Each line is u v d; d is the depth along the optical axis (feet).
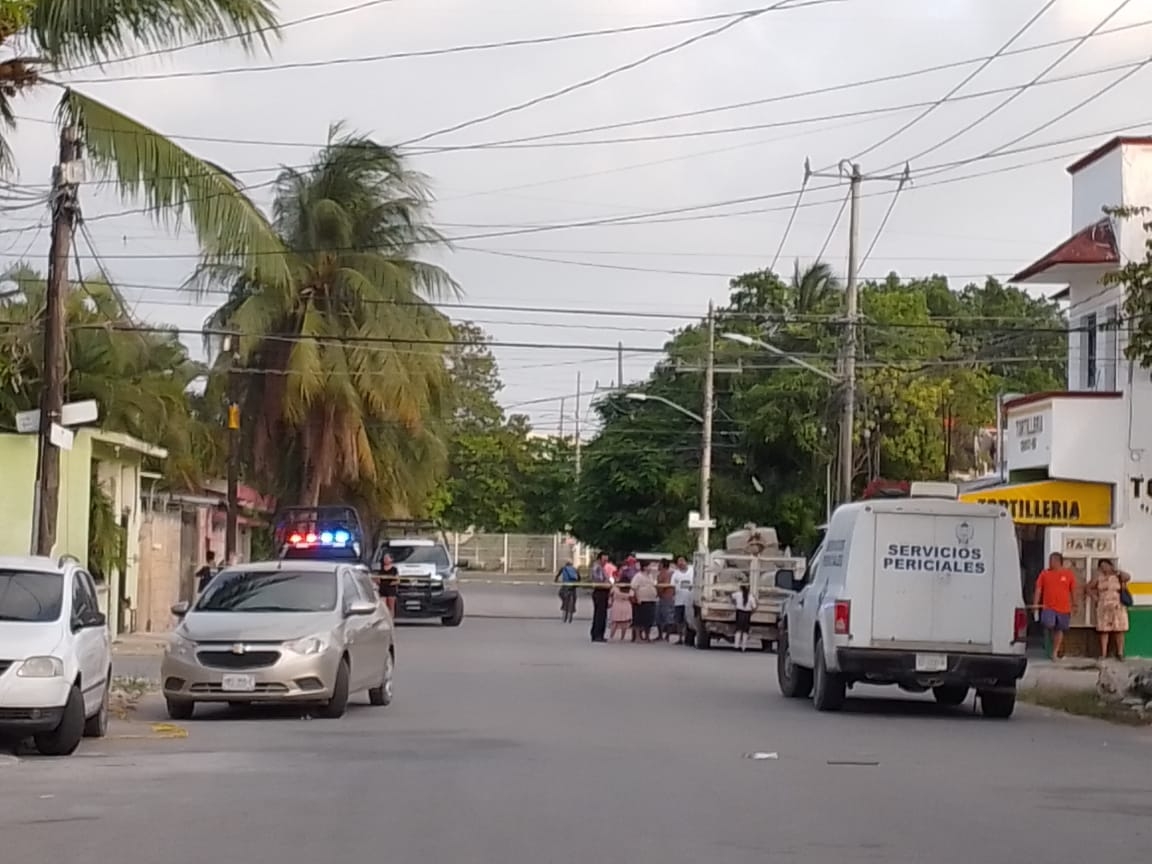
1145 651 104.22
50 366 71.20
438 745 51.31
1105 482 104.22
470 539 304.30
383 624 67.31
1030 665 99.19
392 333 153.28
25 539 96.78
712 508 201.26
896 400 170.40
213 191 63.31
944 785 42.78
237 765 45.70
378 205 157.38
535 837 33.65
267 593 63.52
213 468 152.35
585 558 302.66
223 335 144.66
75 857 31.24
